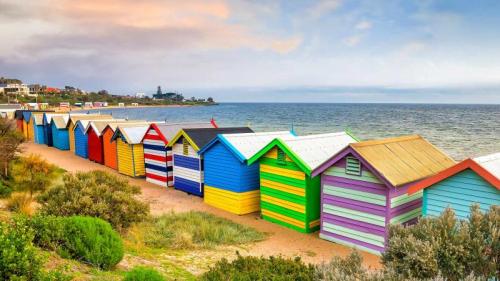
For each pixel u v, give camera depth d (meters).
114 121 33.78
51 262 7.92
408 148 14.93
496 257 5.75
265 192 17.11
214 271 6.82
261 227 16.09
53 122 41.94
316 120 97.88
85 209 11.94
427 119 94.69
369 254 13.05
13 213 12.44
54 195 12.84
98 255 8.60
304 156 15.66
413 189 11.88
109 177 14.45
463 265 5.69
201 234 14.06
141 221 13.96
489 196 10.42
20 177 17.22
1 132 23.59
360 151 13.26
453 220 6.22
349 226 13.84
